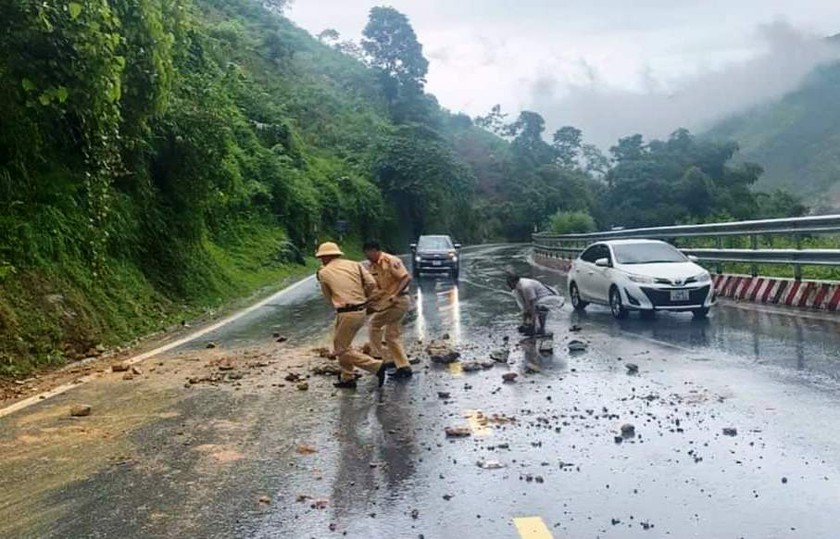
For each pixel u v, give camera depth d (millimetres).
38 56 11477
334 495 5230
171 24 17609
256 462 6012
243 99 46344
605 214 74812
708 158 74375
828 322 12297
